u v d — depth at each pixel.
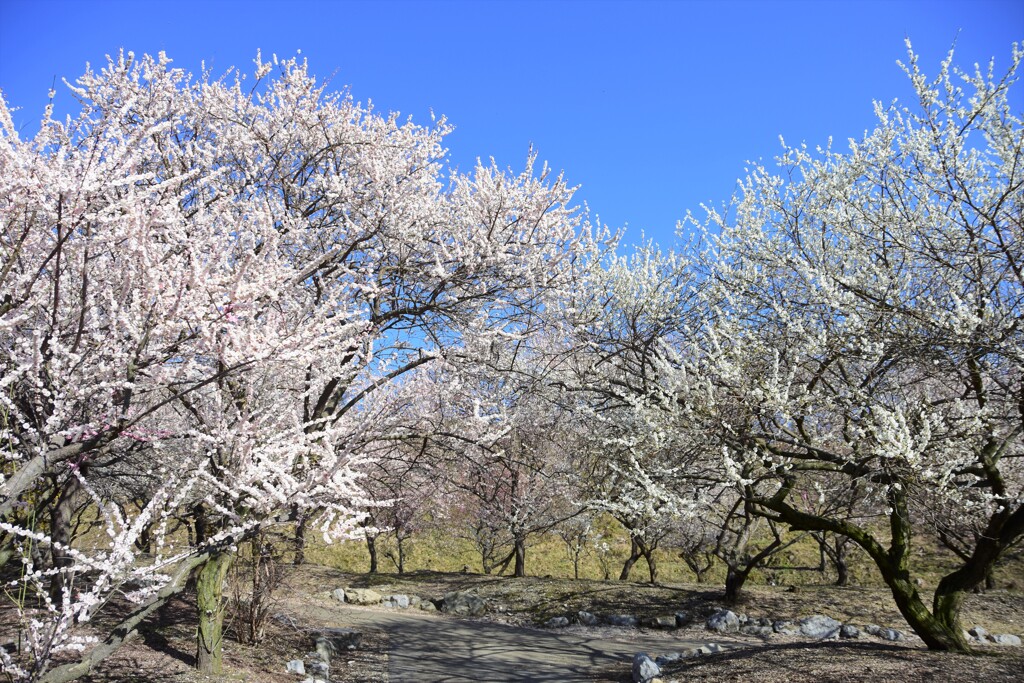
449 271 9.11
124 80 6.88
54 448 4.05
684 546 18.48
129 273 4.53
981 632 11.97
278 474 4.65
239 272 4.25
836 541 17.08
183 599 12.34
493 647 12.27
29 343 4.45
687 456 8.66
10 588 9.69
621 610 15.11
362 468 8.40
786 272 9.83
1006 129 8.34
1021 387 7.55
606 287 12.23
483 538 20.77
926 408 7.73
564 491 15.35
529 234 9.34
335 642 11.38
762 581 18.88
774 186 10.33
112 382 4.33
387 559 23.88
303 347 4.52
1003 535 8.26
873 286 8.62
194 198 8.23
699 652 10.62
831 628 13.09
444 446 8.98
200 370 5.21
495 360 10.10
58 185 3.92
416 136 9.77
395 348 8.96
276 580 10.60
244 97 9.21
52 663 7.31
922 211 8.79
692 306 11.63
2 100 4.14
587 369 10.96
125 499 9.53
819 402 8.22
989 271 8.20
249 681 7.96
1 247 4.58
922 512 8.30
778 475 8.48
